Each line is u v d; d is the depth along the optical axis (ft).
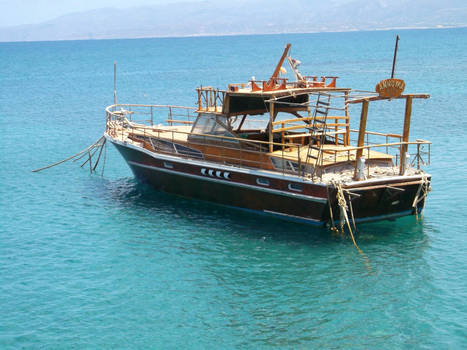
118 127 94.68
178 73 338.54
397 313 49.29
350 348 44.70
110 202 82.07
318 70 321.11
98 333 47.80
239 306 51.39
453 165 94.84
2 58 648.38
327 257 60.34
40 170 102.63
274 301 51.98
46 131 145.38
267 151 70.49
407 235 65.41
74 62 521.65
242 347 45.37
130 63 470.39
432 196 79.41
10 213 78.28
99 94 234.58
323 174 65.57
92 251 64.44
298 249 62.49
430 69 294.25
